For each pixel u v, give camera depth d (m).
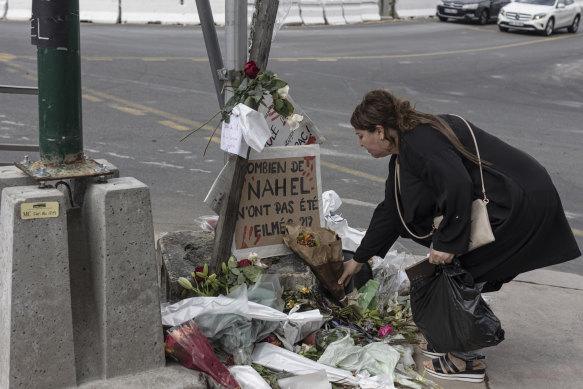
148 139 7.96
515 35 22.86
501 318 3.88
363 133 2.92
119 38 16.53
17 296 2.43
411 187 2.92
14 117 8.62
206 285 3.37
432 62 15.95
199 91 10.98
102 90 10.64
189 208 5.74
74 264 2.72
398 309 3.73
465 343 2.92
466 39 20.94
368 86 12.40
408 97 11.64
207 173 6.82
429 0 27.78
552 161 8.01
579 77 14.96
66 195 2.93
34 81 10.63
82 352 2.66
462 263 2.98
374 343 3.26
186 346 2.80
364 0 24.73
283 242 3.73
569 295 4.23
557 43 21.05
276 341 3.22
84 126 8.38
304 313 3.25
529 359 3.42
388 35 20.98
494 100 11.96
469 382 3.18
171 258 3.65
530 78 14.54
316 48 17.27
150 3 20.31
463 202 2.74
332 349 3.15
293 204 3.76
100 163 2.73
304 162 3.78
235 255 3.60
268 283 3.36
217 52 3.63
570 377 3.26
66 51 2.53
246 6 3.52
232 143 3.27
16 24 18.33
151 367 2.76
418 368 3.29
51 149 2.59
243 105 3.17
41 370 2.53
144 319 2.70
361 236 4.32
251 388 2.81
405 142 2.82
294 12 22.52
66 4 2.48
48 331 2.52
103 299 2.61
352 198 6.29
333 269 3.50
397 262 4.10
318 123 9.28
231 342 3.03
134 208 2.58
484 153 2.89
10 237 2.41
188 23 20.42
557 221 2.97
